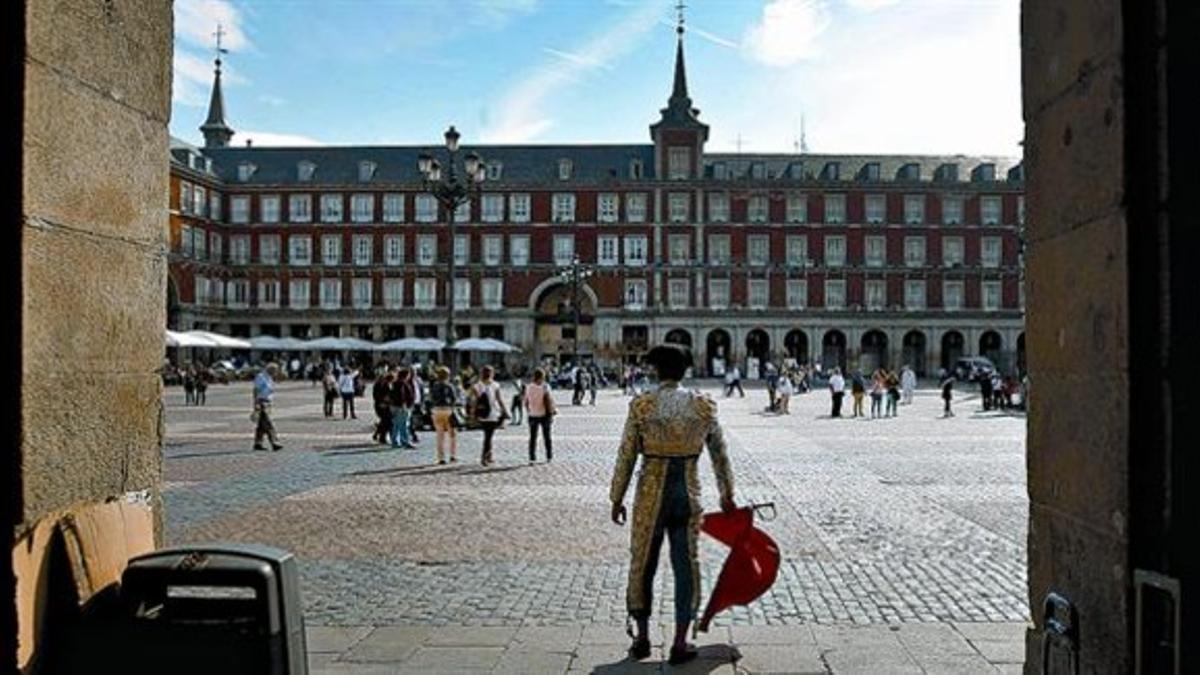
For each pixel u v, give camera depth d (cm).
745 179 7762
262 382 2055
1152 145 246
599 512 1199
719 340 7844
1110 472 262
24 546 267
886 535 1038
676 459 590
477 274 7831
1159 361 243
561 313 7919
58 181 281
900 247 7769
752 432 2609
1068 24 295
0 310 265
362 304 7894
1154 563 244
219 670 284
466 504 1270
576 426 2759
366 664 580
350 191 7906
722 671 565
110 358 314
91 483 303
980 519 1146
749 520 614
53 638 282
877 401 3447
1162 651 235
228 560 300
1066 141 297
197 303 7475
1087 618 279
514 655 598
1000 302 7738
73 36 289
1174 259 236
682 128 7800
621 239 7800
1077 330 287
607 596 757
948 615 696
